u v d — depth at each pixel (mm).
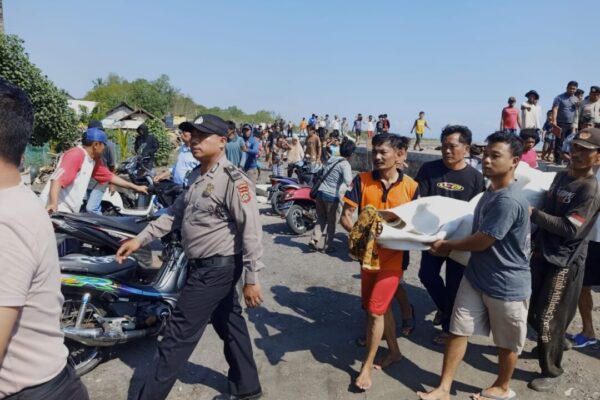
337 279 5617
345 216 3527
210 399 3125
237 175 2705
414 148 18047
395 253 3180
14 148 1312
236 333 3033
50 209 3818
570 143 3252
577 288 3297
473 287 2955
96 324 3299
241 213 2678
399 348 3889
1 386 1343
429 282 3896
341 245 7211
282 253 6715
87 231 3439
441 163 4062
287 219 7730
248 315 4512
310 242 6863
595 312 4680
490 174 2816
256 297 2723
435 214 3336
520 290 2832
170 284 3660
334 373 3500
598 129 3170
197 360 3627
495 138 2789
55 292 1417
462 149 3891
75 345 3311
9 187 1322
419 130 17891
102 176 4773
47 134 14977
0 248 1219
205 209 2715
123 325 3326
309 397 3193
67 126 15320
